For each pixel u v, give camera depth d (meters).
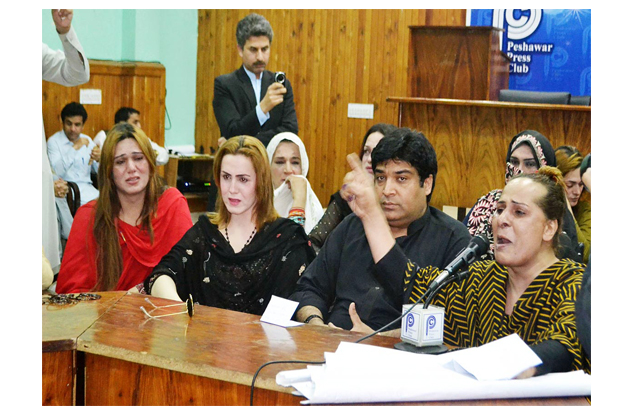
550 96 3.84
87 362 1.75
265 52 4.56
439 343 1.70
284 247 2.46
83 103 5.58
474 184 3.33
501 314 1.88
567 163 3.01
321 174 6.59
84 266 3.02
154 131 6.15
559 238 1.94
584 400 1.46
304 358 1.65
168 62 6.65
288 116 4.54
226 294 2.43
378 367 1.51
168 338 1.78
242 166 2.42
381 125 2.91
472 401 1.43
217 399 1.59
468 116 3.31
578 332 1.58
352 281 2.36
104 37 5.83
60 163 4.92
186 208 3.15
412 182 2.31
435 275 2.06
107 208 3.01
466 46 3.42
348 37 6.36
